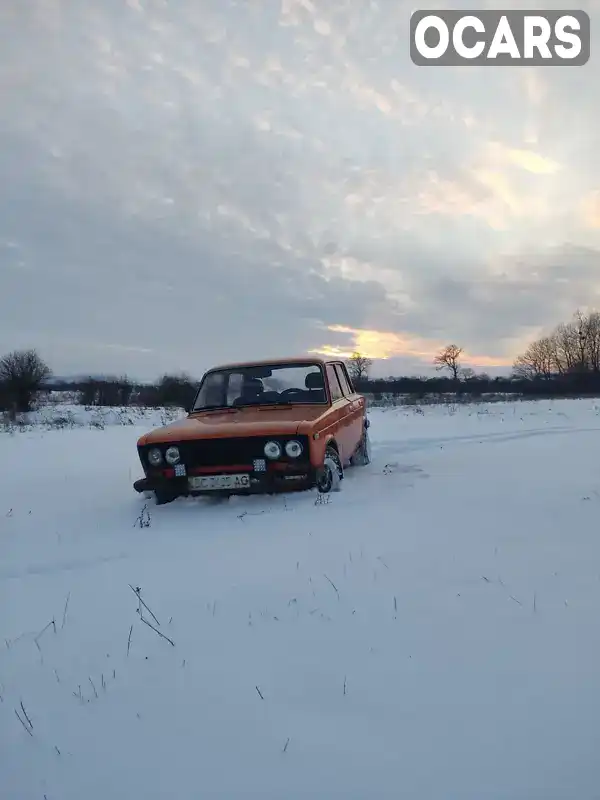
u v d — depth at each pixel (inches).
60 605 147.7
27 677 112.7
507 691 95.6
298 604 135.3
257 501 251.8
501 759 80.4
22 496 302.5
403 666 105.2
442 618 123.1
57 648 123.7
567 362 2522.1
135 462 411.5
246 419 270.1
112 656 117.9
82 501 284.0
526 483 262.5
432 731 87.0
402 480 288.5
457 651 109.3
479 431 556.1
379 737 86.4
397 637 116.1
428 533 186.5
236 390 306.3
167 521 231.0
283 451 242.4
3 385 1289.4
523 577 143.3
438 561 158.4
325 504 236.8
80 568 178.1
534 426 597.0
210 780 80.3
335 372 331.6
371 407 1188.5
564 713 89.1
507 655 106.7
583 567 148.0
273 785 78.4
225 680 105.0
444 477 290.5
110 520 240.5
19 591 160.7
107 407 1310.3
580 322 2492.6
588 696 92.9
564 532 179.8
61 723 96.5
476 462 338.6
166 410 1103.0
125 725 94.3
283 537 192.5
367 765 80.9
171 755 86.0
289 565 163.3
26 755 89.2
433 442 469.7
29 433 660.7
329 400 294.0
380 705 94.1
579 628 115.2
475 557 160.1
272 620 127.9
